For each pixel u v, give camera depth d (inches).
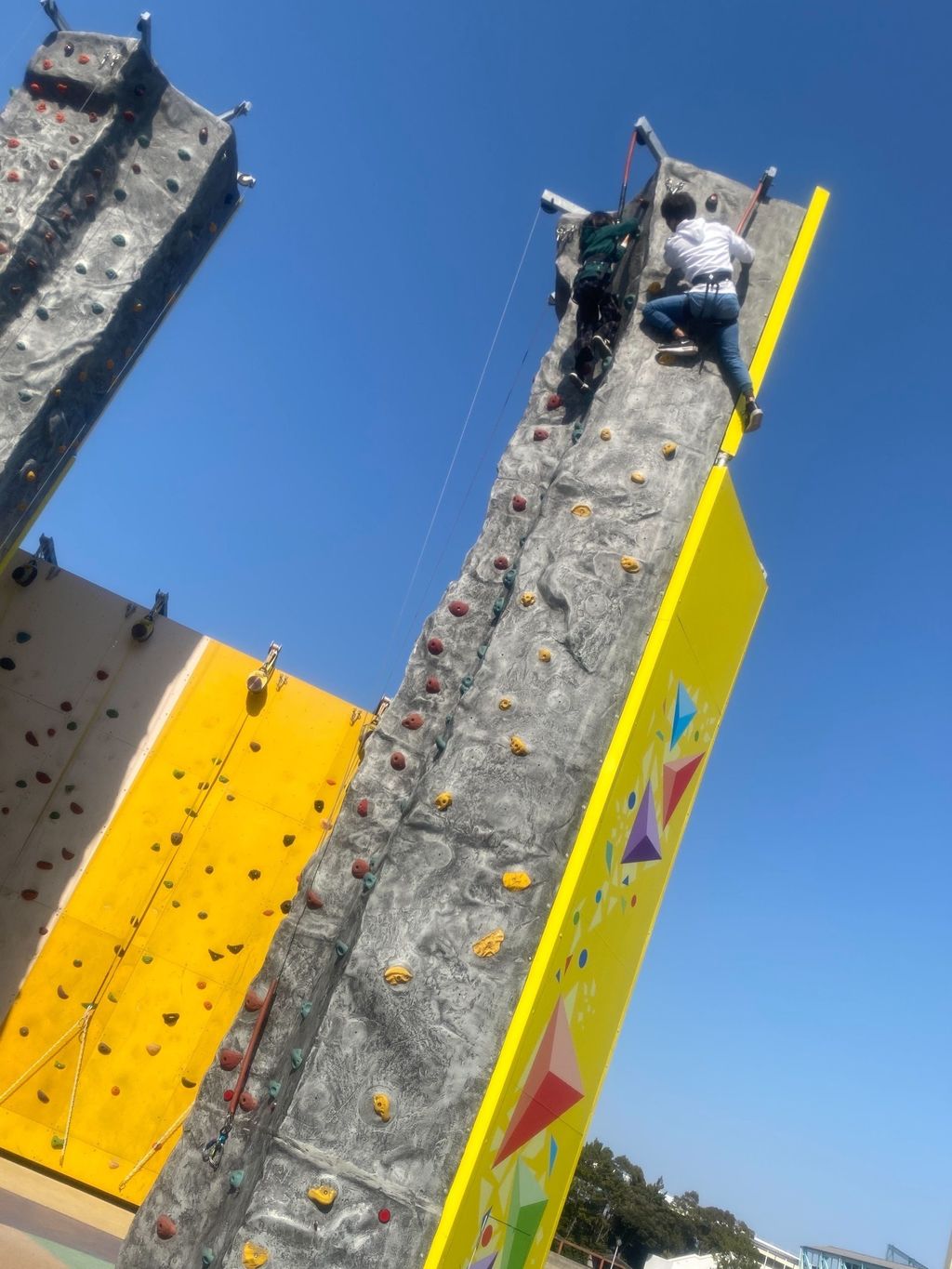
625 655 205.9
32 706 331.6
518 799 190.7
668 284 244.8
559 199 291.6
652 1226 1987.0
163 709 339.3
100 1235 246.1
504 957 180.1
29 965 309.4
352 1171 162.1
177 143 302.4
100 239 290.7
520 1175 185.6
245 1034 195.6
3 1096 295.7
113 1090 303.7
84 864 321.1
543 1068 185.0
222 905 324.2
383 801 218.4
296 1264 155.4
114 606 346.0
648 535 215.8
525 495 253.0
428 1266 156.7
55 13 297.7
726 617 242.7
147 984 314.2
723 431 230.4
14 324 278.4
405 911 181.0
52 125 290.4
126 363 300.2
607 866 200.1
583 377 251.0
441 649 235.9
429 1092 169.0
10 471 270.4
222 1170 179.6
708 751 251.4
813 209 257.4
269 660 346.3
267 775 337.4
